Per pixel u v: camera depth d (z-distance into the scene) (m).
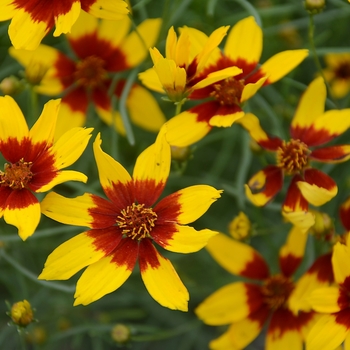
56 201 0.38
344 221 0.41
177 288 0.38
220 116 0.41
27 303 0.42
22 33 0.40
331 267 0.41
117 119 0.46
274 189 0.41
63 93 0.50
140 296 0.51
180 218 0.39
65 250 0.38
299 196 0.41
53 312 0.51
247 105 0.45
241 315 0.42
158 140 0.39
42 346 0.48
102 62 0.46
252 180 0.41
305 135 0.42
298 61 0.41
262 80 0.40
